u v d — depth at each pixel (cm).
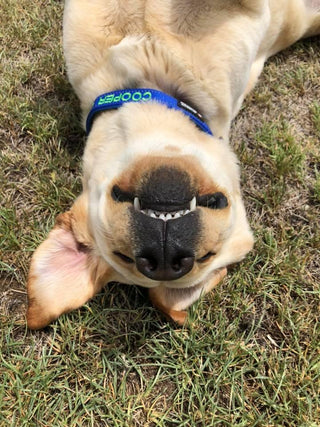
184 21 34
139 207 27
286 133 47
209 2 35
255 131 48
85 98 38
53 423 36
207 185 28
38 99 49
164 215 26
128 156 30
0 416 36
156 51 34
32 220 43
